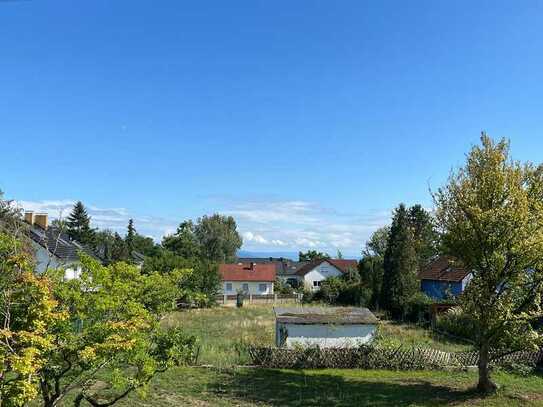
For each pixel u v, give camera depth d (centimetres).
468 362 2530
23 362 796
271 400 1844
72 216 9369
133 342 1025
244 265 8494
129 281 1275
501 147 1973
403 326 4006
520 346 1889
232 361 2478
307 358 2481
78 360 1013
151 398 1795
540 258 1858
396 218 5047
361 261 6444
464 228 1961
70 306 1093
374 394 1956
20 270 961
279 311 2967
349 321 2744
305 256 13950
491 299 1925
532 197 1939
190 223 10725
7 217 2378
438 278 5062
